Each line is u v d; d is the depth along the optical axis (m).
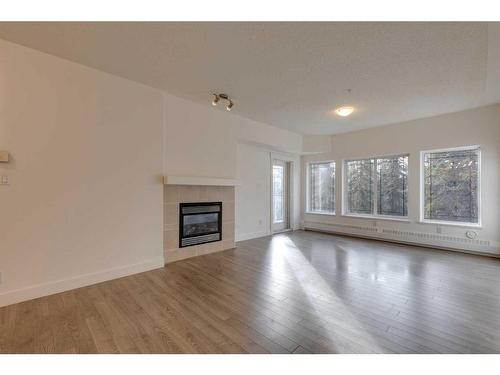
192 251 4.17
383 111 4.52
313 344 1.84
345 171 6.28
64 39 2.42
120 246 3.23
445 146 4.65
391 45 2.45
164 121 3.76
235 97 3.88
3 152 2.41
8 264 2.46
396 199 5.40
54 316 2.23
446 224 4.64
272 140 5.60
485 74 3.06
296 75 3.12
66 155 2.81
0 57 2.43
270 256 4.23
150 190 3.55
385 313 2.29
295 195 6.93
